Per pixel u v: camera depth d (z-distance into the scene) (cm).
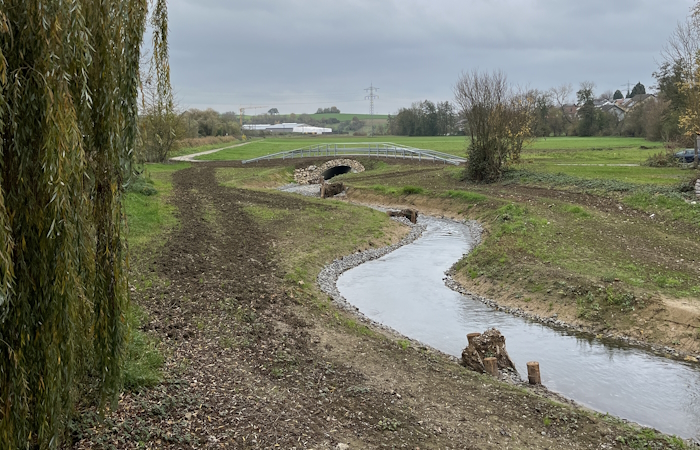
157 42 786
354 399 977
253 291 1631
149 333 1165
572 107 13712
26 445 555
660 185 3003
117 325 703
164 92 798
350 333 1379
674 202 2573
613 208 2722
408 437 852
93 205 662
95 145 659
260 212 3155
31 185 549
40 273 554
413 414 937
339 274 2134
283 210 3259
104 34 643
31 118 543
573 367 1259
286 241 2475
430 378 1120
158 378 941
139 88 752
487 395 1050
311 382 1033
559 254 1962
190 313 1349
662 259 1856
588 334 1460
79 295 607
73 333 586
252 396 930
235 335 1238
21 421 541
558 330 1499
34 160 549
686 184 2792
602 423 953
